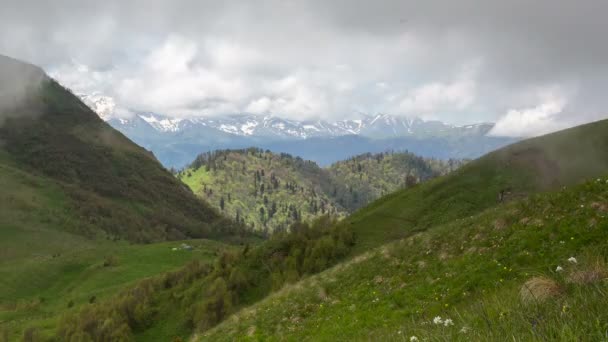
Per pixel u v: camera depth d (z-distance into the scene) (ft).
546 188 255.91
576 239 67.51
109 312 232.32
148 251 525.75
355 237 238.27
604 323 17.48
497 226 92.02
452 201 254.06
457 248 93.86
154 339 208.64
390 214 262.26
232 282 212.43
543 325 18.67
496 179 272.31
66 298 400.67
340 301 100.12
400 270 100.73
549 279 28.53
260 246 248.32
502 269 70.44
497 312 26.32
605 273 26.35
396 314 74.38
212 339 113.09
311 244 230.27
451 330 24.97
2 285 449.89
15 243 634.84
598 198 77.00
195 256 504.43
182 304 221.25
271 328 102.53
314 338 82.38
